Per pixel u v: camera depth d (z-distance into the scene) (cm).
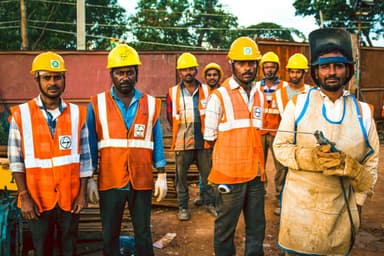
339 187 263
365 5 2033
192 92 554
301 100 271
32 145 318
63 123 327
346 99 266
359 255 443
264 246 468
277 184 576
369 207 609
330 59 252
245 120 362
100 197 355
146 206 360
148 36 3747
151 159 363
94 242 440
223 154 360
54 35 2903
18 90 970
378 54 1323
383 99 1350
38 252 328
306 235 266
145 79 982
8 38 2703
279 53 1116
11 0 2830
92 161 354
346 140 259
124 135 348
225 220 363
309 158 256
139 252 363
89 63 977
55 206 324
